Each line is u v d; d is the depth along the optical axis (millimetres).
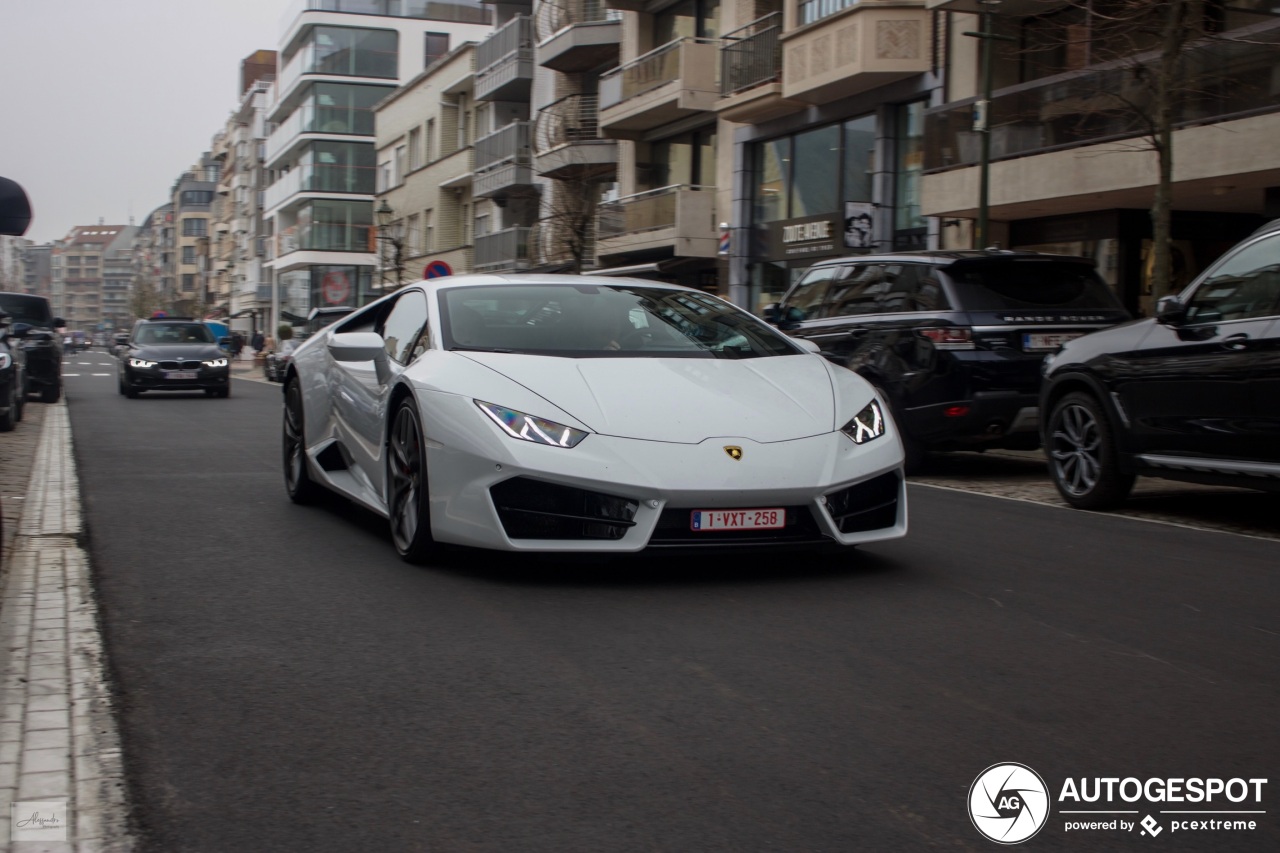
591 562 5246
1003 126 17297
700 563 5750
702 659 4180
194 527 7082
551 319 6117
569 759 3248
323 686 3906
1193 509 8148
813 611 4859
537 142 35812
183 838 2754
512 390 5332
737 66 24453
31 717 3598
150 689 3883
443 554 5742
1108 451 7918
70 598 5195
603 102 31031
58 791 3025
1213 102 14188
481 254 41312
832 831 2793
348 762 3232
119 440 13484
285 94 72125
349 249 67250
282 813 2898
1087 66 16672
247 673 4059
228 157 116812
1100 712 3629
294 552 6227
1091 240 17500
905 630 4574
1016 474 10656
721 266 27516
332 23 66125
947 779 3104
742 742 3373
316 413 7488
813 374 5832
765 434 5227
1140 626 4672
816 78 21375
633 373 5531
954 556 6078
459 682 3936
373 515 7527
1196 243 17469
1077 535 6871
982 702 3721
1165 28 11602
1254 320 6949
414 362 5945
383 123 56281
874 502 5418
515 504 5129
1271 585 5457
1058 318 9820
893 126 21406
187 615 4879
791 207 24656
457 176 46156
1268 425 6805
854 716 3588
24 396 16906
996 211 17906
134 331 26141
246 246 99750
